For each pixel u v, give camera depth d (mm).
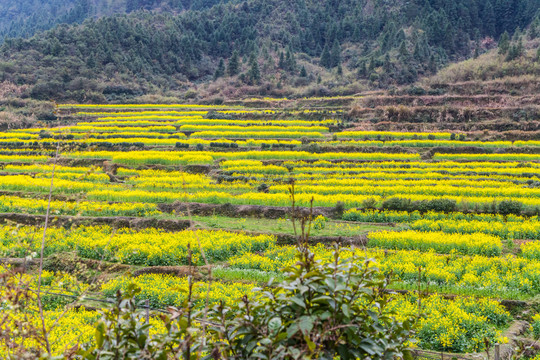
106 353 4344
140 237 22828
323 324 4242
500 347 12156
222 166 41219
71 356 4484
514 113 57312
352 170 39969
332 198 30078
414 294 15562
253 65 91125
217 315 4699
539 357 11648
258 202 30219
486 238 21922
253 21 123938
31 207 28188
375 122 60375
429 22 105938
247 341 4426
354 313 4633
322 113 64562
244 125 60531
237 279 18531
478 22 117312
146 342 4562
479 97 63531
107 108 74250
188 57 104812
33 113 67812
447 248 21438
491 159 44562
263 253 22047
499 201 28656
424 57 90938
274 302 4598
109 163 41188
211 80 100188
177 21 118188
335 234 24281
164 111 72375
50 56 86875
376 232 23547
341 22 122438
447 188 31656
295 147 48438
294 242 23797
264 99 82000
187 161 42469
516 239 23828
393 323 5250
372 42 110125
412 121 59781
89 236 22969
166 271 19438
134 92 86250
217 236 23547
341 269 4688
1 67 81062
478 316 14188
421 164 41969
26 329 4660
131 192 31719
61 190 31781
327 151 47312
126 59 94812
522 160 44094
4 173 38344
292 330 4055
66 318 13484
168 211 29688
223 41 115188
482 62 77688
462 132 53844
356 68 96812
